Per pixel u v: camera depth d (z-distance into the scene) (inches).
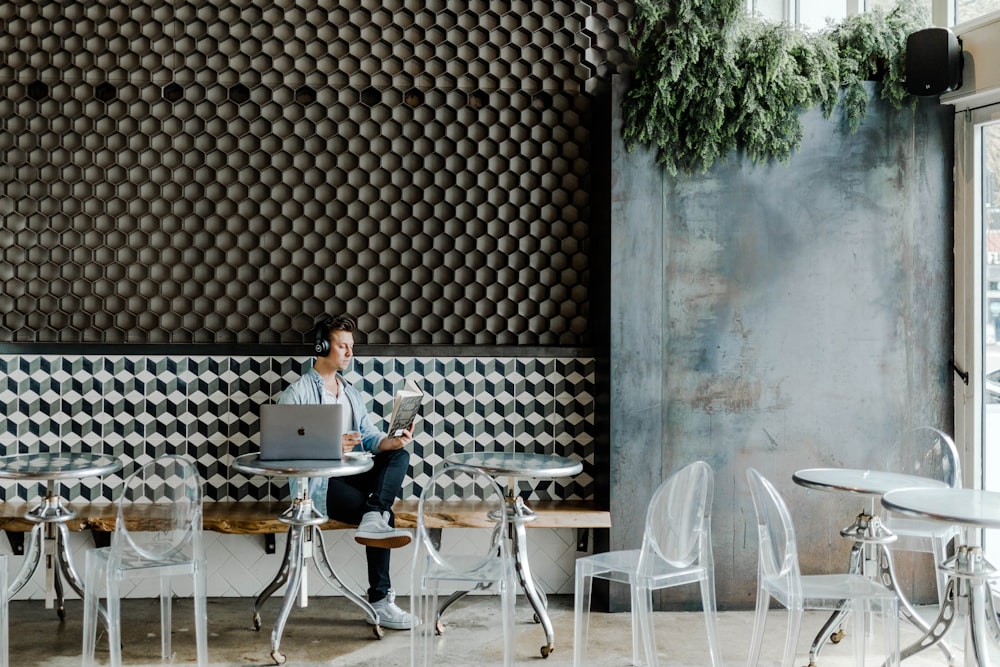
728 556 201.9
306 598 178.9
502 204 216.2
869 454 203.9
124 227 209.5
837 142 202.7
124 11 207.9
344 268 214.2
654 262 199.8
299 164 212.4
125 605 201.2
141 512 196.1
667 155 197.6
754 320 201.9
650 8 196.1
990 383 200.5
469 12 213.8
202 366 205.9
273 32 210.7
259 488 208.1
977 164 201.2
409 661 167.3
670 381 200.7
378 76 212.8
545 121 215.9
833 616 167.0
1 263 207.2
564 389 213.8
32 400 203.6
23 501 203.6
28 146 207.0
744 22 198.5
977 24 195.9
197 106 209.9
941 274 205.6
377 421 209.9
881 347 204.2
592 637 183.2
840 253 203.3
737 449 202.1
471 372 211.9
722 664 168.2
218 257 211.6
